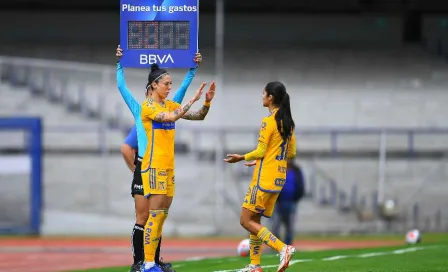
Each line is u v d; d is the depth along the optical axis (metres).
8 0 112.56
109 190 97.81
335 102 106.75
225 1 111.06
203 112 33.94
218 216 95.44
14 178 96.00
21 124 88.19
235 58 111.50
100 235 91.50
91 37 114.12
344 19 115.06
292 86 109.06
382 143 98.12
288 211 62.50
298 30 114.81
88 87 106.69
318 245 79.69
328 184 97.62
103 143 100.06
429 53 113.06
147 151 32.47
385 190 97.69
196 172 98.00
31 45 112.25
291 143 33.81
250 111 105.62
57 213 94.56
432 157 99.94
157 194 32.28
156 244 32.81
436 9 111.62
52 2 113.19
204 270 40.78
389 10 113.25
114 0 113.25
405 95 107.94
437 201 97.06
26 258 69.25
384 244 80.25
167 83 32.69
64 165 98.88
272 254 52.94
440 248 50.50
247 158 32.91
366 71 110.94
